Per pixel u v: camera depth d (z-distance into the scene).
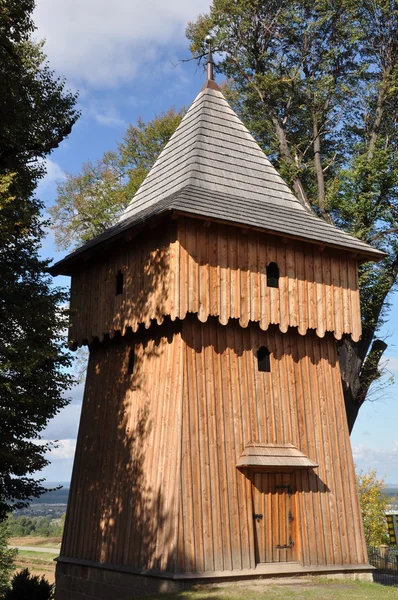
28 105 22.69
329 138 32.78
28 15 22.30
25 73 23.28
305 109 31.23
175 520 16.45
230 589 15.92
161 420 18.16
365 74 31.00
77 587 20.22
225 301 18.22
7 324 19.86
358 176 27.95
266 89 30.27
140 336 20.23
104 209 37.47
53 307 20.42
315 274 20.12
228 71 31.97
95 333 21.30
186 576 16.06
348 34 30.16
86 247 21.59
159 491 17.42
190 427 17.36
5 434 19.44
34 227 21.89
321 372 20.27
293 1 30.17
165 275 18.14
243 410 18.39
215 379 18.17
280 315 19.14
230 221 18.03
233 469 17.75
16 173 19.48
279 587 16.36
